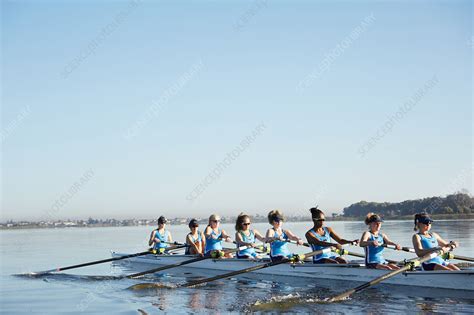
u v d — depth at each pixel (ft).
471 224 172.45
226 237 61.41
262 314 34.17
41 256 87.76
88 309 37.47
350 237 109.09
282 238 52.95
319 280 49.52
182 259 65.36
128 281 53.11
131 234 216.74
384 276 40.73
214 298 40.68
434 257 42.80
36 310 37.78
